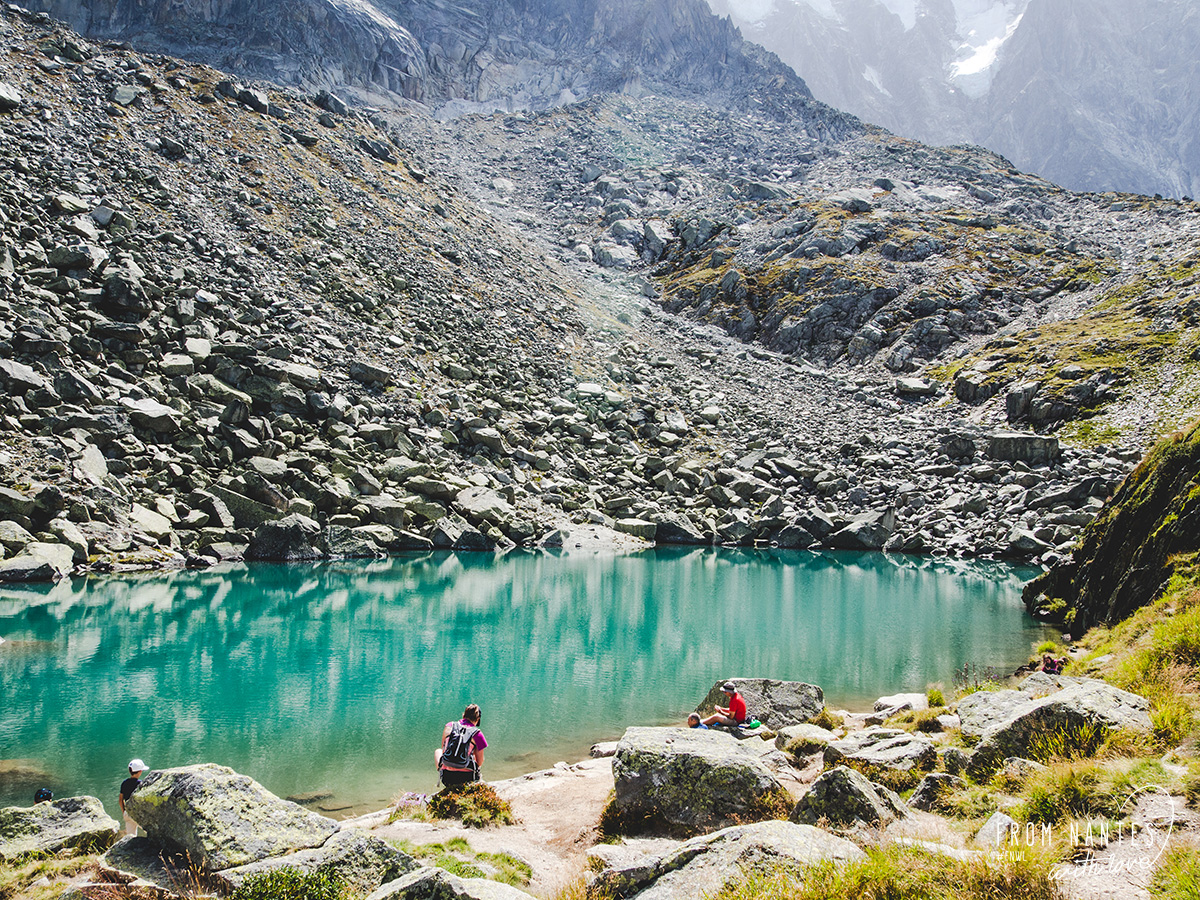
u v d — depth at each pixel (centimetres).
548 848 1140
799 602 3800
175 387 4553
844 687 2350
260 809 944
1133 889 737
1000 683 2158
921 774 1215
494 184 15150
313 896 844
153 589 3253
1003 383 8206
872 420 8025
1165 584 2088
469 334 7169
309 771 1587
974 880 767
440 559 4503
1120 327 8531
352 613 3147
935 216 12644
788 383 8956
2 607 2814
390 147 10781
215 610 3025
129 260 5225
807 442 7275
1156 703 1255
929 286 10356
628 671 2491
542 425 6431
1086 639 2436
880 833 940
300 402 4962
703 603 3722
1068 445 6850
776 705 1881
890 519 6000
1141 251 10875
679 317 10888
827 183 15625
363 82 19475
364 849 920
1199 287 8631
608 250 12625
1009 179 15762
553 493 5803
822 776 1034
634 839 1122
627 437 6944
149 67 8581
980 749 1212
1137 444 6519
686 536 5856
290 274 6438
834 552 5756
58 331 4328
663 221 13762
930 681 2420
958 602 3859
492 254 9325
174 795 931
